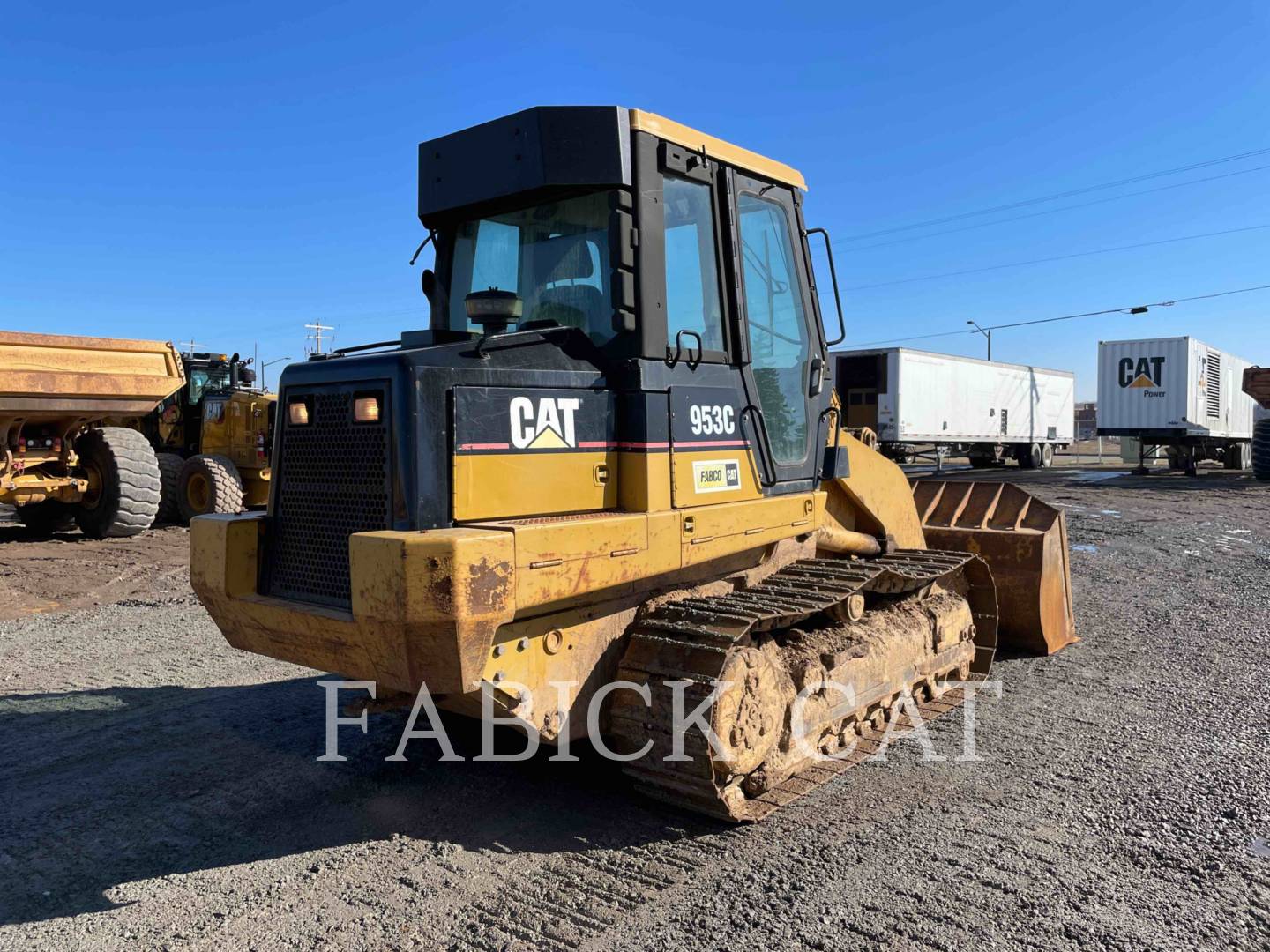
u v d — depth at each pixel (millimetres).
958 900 3152
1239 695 5449
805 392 4664
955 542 6637
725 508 3893
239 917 3107
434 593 2820
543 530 3090
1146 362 23891
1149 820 3771
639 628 3758
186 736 4863
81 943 2965
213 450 14359
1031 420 30609
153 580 9234
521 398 3305
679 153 3781
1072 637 6824
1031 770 4328
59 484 11227
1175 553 10805
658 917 3066
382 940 2957
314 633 3256
